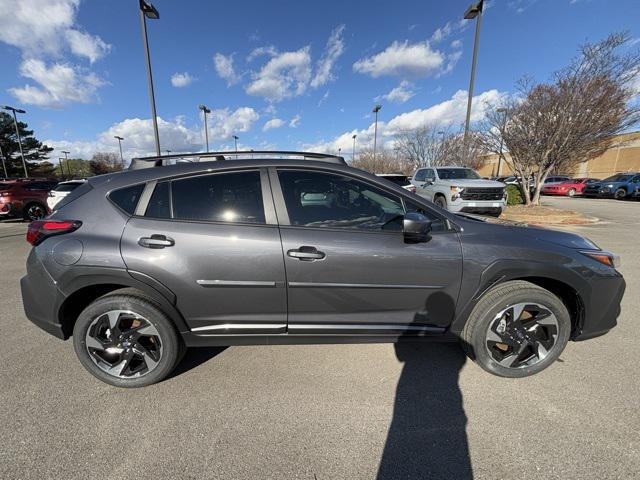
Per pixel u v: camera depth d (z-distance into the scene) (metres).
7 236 8.62
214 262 2.21
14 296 4.17
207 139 25.28
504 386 2.38
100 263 2.17
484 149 14.27
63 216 2.29
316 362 2.68
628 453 1.81
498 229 2.47
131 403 2.21
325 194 2.36
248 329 2.34
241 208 2.28
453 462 1.78
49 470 1.72
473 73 13.61
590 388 2.34
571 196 23.59
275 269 2.23
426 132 24.75
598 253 2.48
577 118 10.55
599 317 2.48
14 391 2.32
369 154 37.50
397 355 2.78
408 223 2.10
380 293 2.33
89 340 2.31
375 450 1.85
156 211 2.25
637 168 34.75
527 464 1.76
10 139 46.81
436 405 2.20
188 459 1.79
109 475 1.69
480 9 12.90
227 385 2.40
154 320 2.27
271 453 1.83
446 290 2.37
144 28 12.38
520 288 2.38
